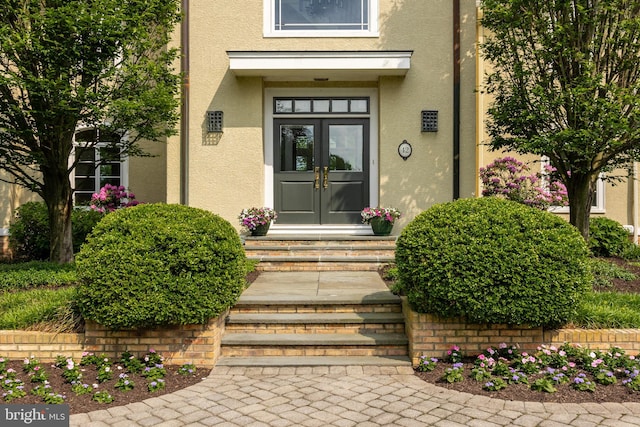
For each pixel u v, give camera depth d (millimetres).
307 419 3461
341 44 8359
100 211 8914
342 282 6410
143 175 9820
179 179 8344
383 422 3406
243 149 8359
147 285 4270
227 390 4020
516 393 3850
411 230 4695
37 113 6312
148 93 6367
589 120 6031
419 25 8320
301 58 7930
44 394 3791
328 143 8766
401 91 8336
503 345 4488
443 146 8320
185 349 4555
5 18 6121
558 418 3424
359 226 8648
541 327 4570
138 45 6512
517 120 6512
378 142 8562
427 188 8328
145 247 4367
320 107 8734
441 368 4426
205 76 8344
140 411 3594
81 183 9422
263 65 7934
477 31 8195
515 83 6957
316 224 8734
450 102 8320
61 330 4645
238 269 4738
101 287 4273
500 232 4363
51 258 7258
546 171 8109
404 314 5109
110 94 6477
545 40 6301
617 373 4133
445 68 8320
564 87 6395
